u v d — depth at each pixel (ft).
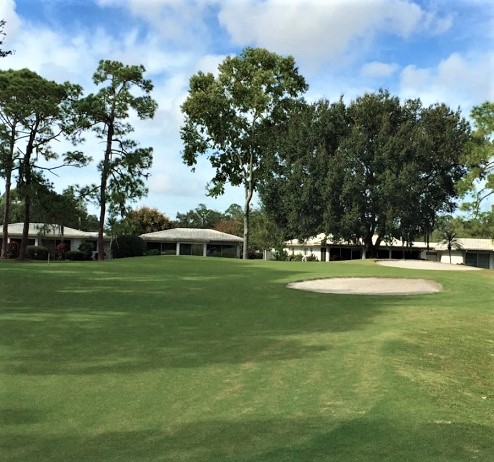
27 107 127.65
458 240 209.67
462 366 30.37
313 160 144.25
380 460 16.14
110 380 25.18
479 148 111.96
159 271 80.94
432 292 63.93
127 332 36.63
